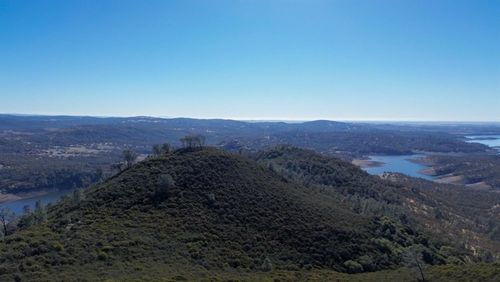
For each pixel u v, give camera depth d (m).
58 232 60.78
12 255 49.03
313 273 59.81
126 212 71.31
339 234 75.00
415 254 65.50
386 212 111.62
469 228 148.25
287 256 65.19
